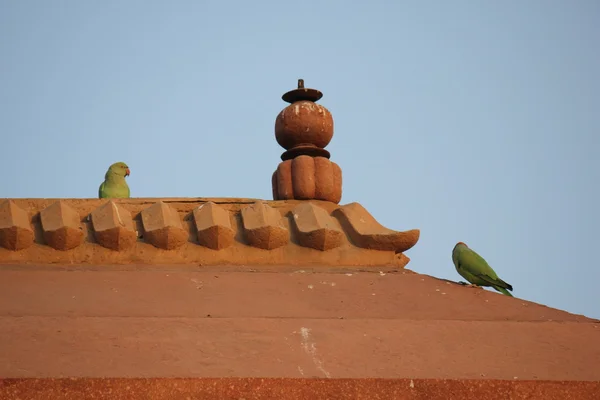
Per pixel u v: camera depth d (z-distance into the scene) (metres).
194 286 11.09
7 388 8.30
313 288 11.29
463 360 9.41
